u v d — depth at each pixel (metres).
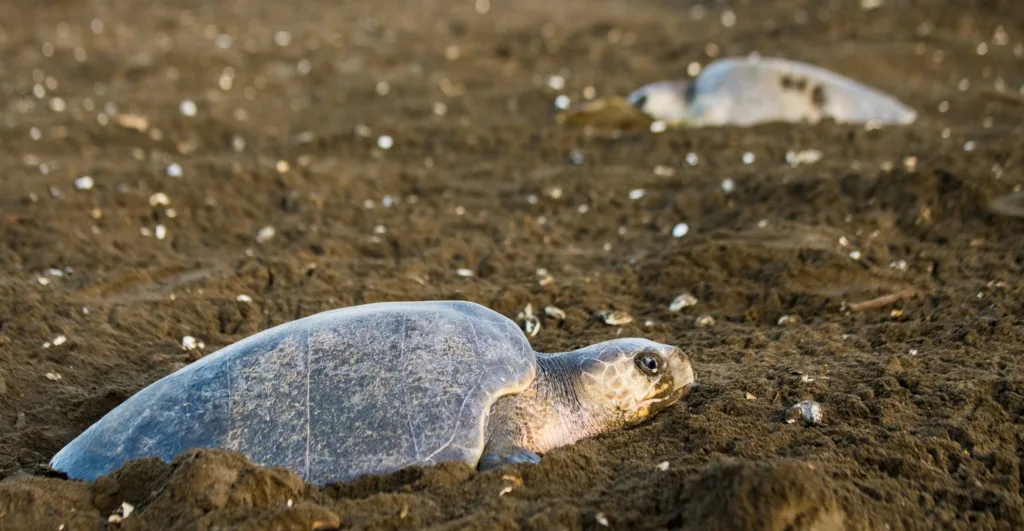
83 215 6.32
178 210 6.55
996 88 9.76
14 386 3.91
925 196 5.95
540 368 3.45
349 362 3.14
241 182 7.03
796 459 2.96
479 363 3.18
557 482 3.01
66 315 4.70
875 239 5.54
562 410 3.38
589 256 5.84
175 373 3.30
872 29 12.23
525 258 5.78
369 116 9.48
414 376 3.11
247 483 2.85
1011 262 4.97
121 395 3.84
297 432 3.02
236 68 11.55
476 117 9.43
